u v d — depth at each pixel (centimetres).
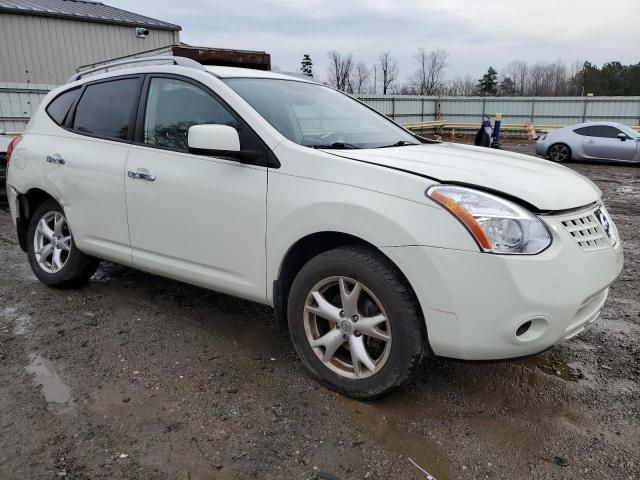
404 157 287
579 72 6462
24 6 1927
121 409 267
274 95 338
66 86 429
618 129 1520
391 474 225
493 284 229
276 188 282
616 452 241
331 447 241
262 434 249
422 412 270
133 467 225
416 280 241
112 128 374
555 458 237
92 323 370
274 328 368
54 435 245
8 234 638
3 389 284
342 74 5831
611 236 278
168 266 341
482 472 227
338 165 268
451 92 6606
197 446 240
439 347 245
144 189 340
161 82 351
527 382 302
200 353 329
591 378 307
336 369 281
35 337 347
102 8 2277
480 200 237
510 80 6869
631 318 394
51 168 399
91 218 380
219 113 315
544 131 2848
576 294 238
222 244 309
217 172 307
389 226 244
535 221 236
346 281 269
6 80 1861
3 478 217
